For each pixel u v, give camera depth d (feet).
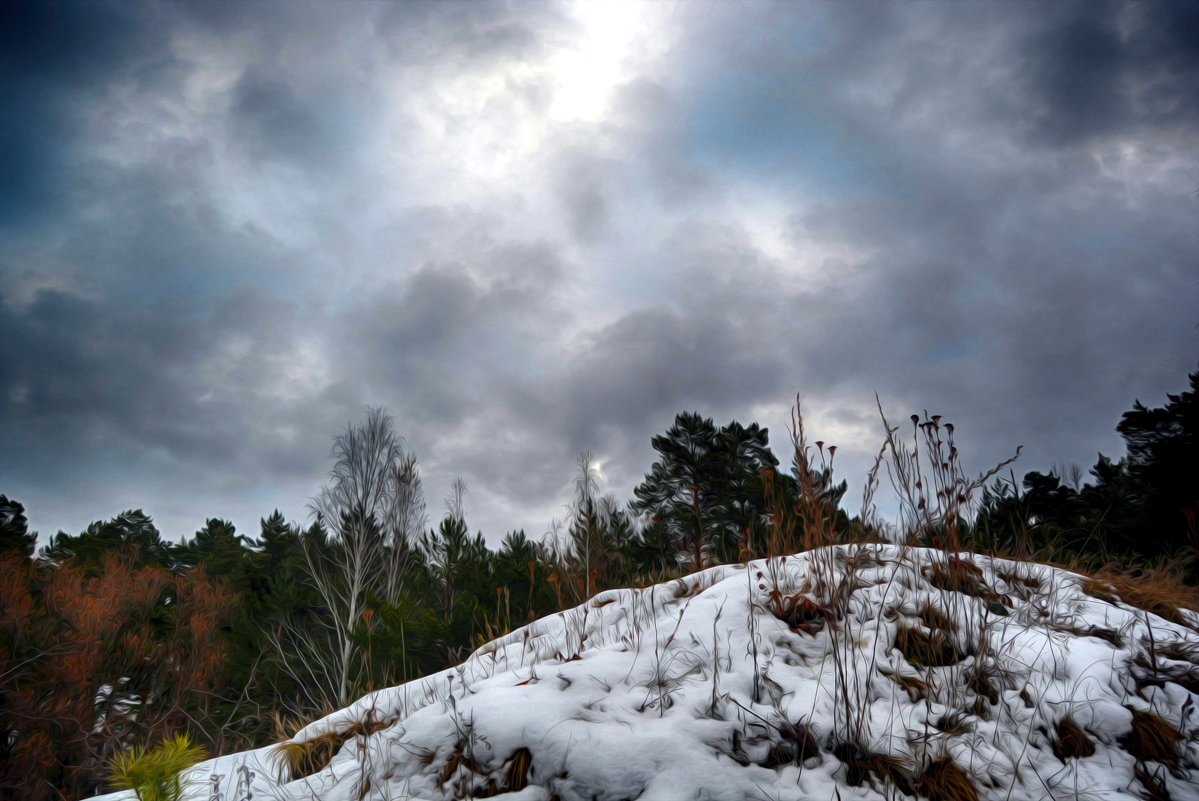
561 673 11.98
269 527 80.48
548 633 15.87
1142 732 10.31
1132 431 45.62
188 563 86.38
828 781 9.44
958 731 10.40
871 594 14.01
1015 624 13.28
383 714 13.01
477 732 10.53
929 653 12.17
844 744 9.97
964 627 12.93
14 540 67.00
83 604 54.80
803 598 13.51
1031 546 17.88
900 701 11.07
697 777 9.22
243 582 68.23
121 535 86.22
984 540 17.29
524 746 10.16
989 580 14.89
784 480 38.47
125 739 43.29
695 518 61.41
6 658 43.86
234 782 11.11
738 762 9.70
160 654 52.11
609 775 9.39
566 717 10.55
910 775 9.53
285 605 57.06
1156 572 16.37
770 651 12.41
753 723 10.33
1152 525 36.35
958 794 9.27
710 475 67.51
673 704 10.89
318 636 55.52
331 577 62.64
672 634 13.04
